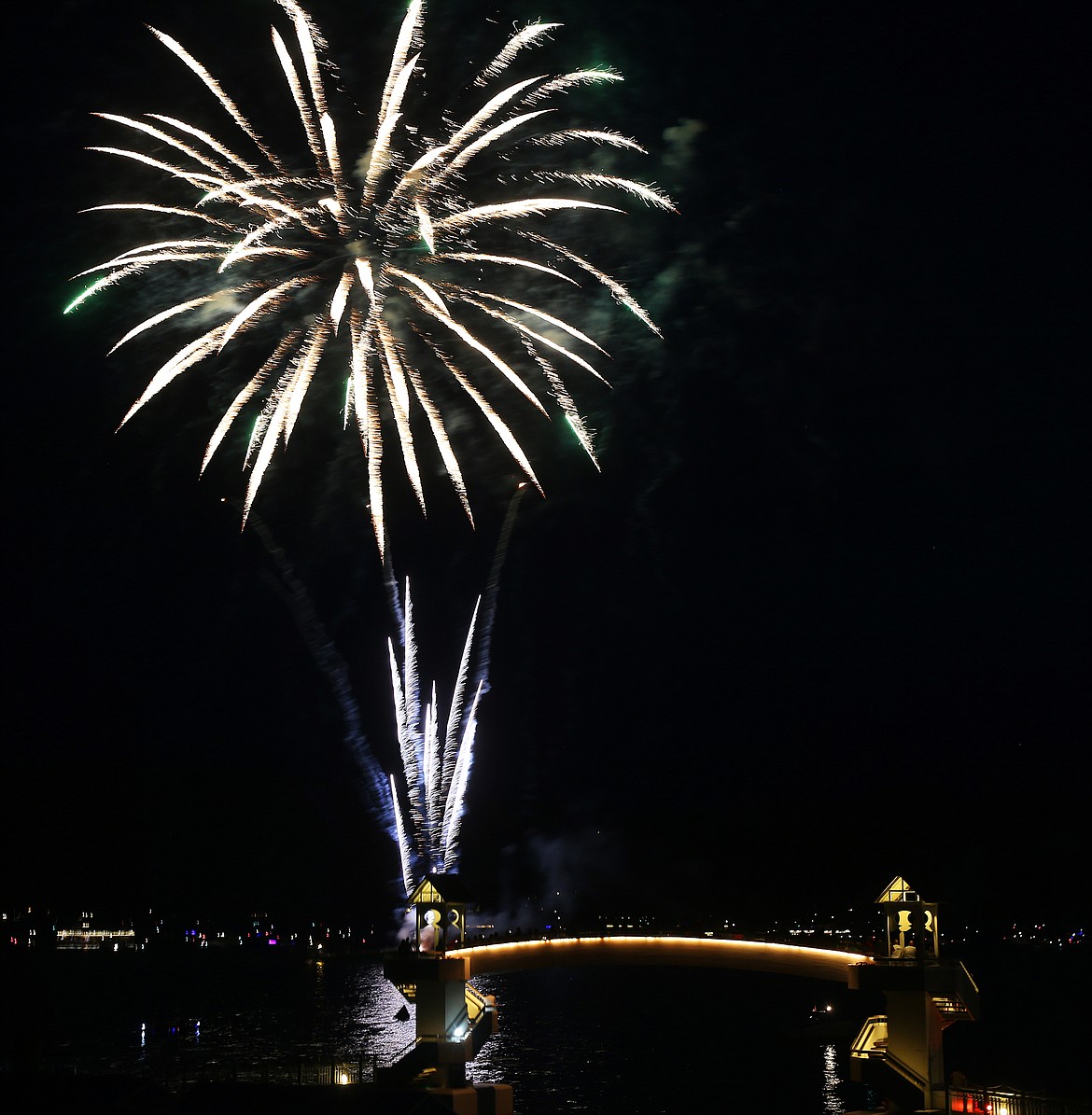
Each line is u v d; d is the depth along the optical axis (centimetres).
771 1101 12281
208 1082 5797
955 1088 6981
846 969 8494
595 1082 13750
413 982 7594
